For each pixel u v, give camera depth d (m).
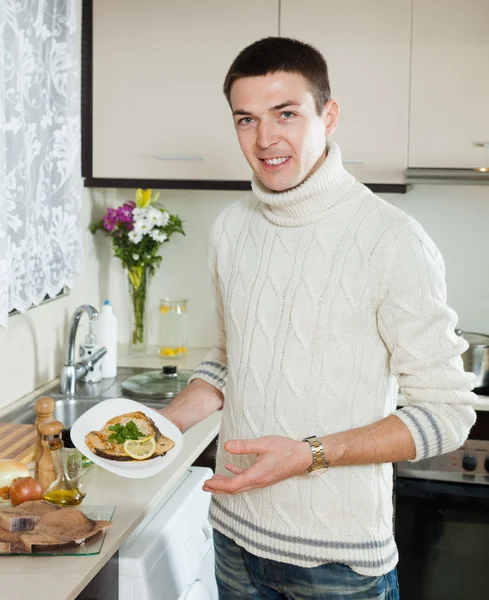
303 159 1.48
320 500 1.47
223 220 1.69
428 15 2.62
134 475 1.56
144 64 2.73
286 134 1.45
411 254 1.42
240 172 2.75
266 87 1.43
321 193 1.49
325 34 2.65
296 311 1.49
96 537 1.52
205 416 1.79
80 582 1.37
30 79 2.24
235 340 1.58
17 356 2.43
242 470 1.42
